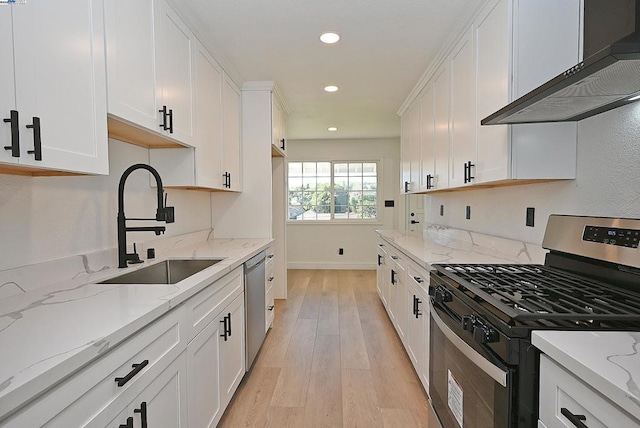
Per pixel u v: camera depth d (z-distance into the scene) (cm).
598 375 66
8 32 89
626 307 102
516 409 91
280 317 369
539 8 156
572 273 149
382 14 211
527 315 94
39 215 141
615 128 138
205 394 161
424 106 317
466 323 117
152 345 112
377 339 310
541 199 184
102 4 129
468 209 286
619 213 136
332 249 646
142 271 185
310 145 643
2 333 88
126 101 146
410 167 377
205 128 238
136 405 102
